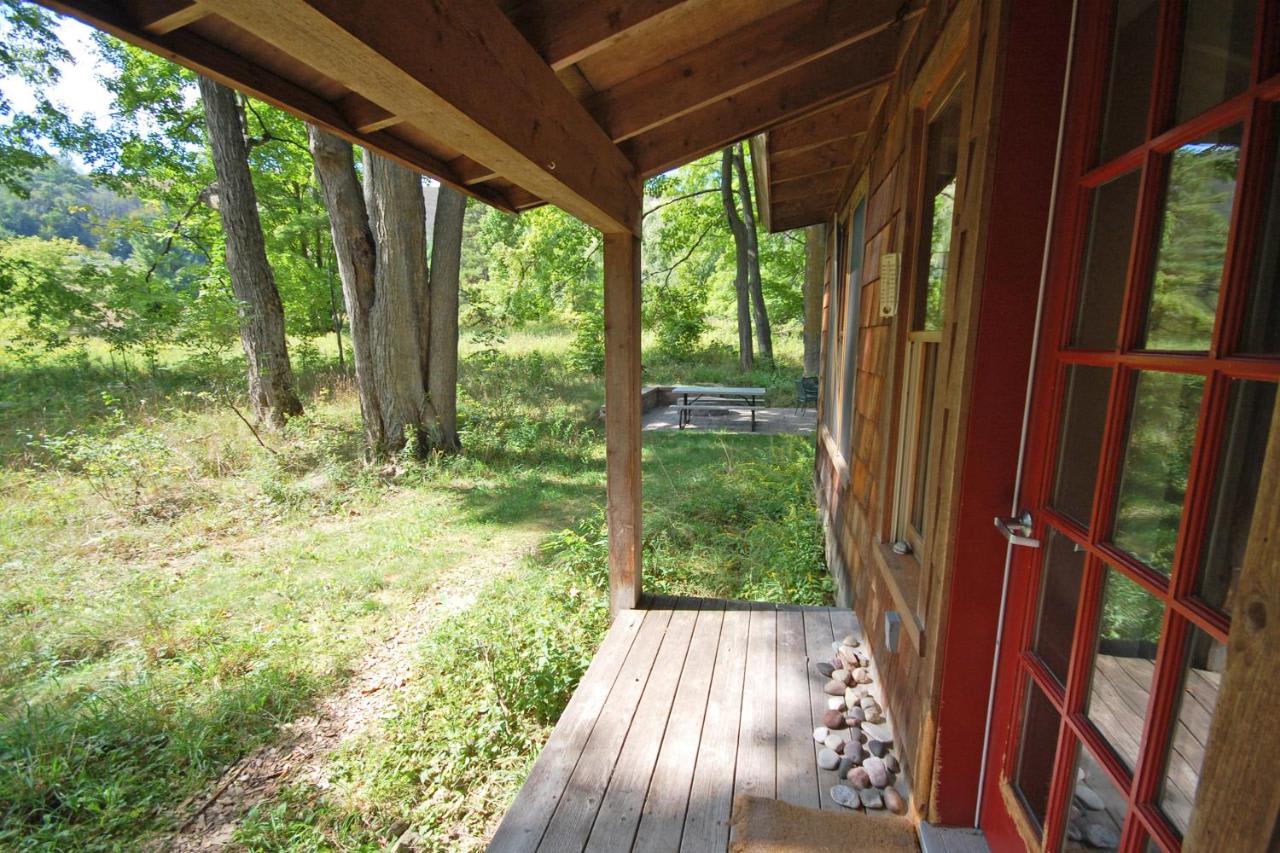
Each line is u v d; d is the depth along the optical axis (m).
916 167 2.18
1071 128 1.25
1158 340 0.98
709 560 4.70
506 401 9.89
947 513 1.48
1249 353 0.77
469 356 12.05
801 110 2.57
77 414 7.22
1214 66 0.87
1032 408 1.37
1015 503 1.42
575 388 12.24
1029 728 1.37
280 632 3.57
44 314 8.32
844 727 2.22
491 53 1.36
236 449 6.73
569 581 4.09
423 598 4.11
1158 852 0.89
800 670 2.62
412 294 7.05
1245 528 0.78
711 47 2.15
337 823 2.31
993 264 1.35
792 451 7.97
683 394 10.46
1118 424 1.04
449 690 3.01
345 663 3.33
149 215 11.91
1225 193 0.83
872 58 2.45
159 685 3.02
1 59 8.45
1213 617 0.79
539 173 1.71
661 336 17.17
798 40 2.07
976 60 1.44
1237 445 0.79
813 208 5.47
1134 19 1.10
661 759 2.07
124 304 8.13
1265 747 0.53
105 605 3.82
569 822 1.81
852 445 3.59
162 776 2.52
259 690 3.01
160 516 5.40
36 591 3.99
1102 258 1.18
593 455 8.09
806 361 12.43
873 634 2.54
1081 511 1.22
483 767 2.59
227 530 5.23
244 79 1.45
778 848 1.67
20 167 9.13
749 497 6.18
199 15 1.10
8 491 5.52
